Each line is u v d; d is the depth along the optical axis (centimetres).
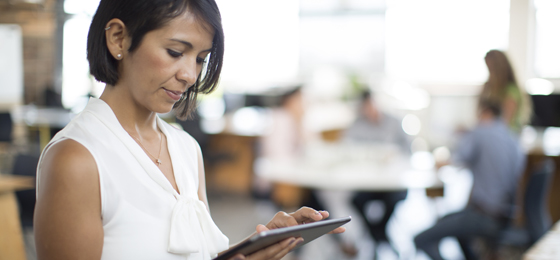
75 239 85
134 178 93
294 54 909
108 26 93
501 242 300
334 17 878
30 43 771
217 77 107
